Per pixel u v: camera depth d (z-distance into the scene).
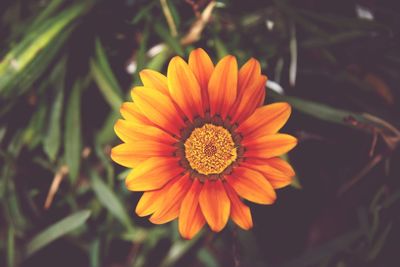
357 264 0.36
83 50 0.34
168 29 0.33
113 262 0.38
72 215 0.33
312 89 0.36
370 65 0.36
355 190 0.37
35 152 0.36
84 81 0.34
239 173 0.26
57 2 0.33
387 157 0.33
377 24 0.33
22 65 0.31
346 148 0.37
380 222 0.36
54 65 0.34
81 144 0.33
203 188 0.26
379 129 0.32
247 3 0.35
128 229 0.34
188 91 0.26
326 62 0.35
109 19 0.35
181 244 0.35
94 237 0.36
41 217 0.36
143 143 0.26
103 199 0.34
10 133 0.35
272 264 0.36
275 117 0.26
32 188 0.36
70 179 0.35
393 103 0.37
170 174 0.26
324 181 0.38
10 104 0.33
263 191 0.25
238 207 0.26
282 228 0.38
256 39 0.35
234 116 0.26
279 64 0.34
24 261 0.37
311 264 0.37
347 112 0.32
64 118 0.35
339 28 0.36
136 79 0.32
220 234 0.36
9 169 0.34
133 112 0.26
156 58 0.33
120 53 0.36
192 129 0.27
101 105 0.36
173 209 0.26
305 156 0.37
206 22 0.32
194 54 0.26
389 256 0.36
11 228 0.34
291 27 0.33
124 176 0.32
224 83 0.26
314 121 0.36
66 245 0.38
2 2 0.35
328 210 0.38
